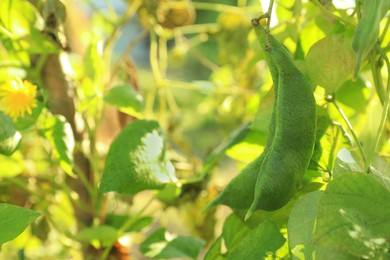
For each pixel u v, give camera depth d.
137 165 0.58
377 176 0.53
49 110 0.68
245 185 0.54
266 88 0.71
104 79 0.75
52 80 0.72
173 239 0.69
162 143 0.60
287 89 0.50
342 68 0.56
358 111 0.67
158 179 0.59
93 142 0.73
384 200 0.48
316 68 0.56
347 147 0.55
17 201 0.75
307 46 0.64
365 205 0.48
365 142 0.68
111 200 0.78
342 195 0.48
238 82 0.93
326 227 0.47
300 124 0.50
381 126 0.52
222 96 0.94
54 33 0.66
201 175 0.66
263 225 0.53
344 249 0.47
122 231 0.68
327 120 0.56
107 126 0.83
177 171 0.78
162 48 0.88
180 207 0.78
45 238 0.75
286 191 0.50
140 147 0.59
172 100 0.90
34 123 0.64
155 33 0.86
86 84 0.76
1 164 0.75
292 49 0.69
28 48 0.67
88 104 0.70
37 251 0.85
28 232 0.80
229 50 0.91
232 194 0.54
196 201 0.80
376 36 0.48
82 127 0.73
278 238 0.53
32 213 0.54
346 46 0.55
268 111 0.59
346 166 0.52
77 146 0.72
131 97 0.70
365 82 0.67
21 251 0.67
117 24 0.78
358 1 0.56
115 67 0.79
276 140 0.50
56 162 0.72
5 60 0.70
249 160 0.66
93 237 0.68
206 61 0.95
